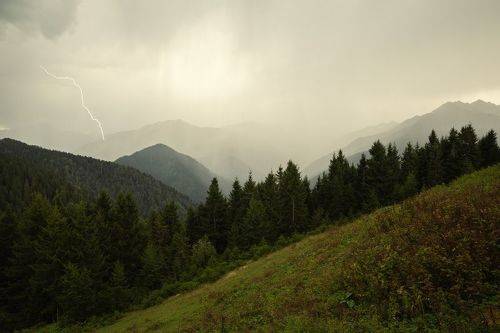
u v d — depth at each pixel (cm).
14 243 4644
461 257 962
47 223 4569
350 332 868
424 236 1221
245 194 7169
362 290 1095
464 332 736
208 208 6769
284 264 2306
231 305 1861
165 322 2295
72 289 3522
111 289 3788
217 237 6650
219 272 3841
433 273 983
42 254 4228
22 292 4338
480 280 903
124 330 2634
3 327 3988
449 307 852
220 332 1350
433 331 782
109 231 5259
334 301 1127
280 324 1080
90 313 3553
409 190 5503
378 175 6419
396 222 1622
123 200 5703
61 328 3416
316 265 1781
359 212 5772
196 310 2241
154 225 6750
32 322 4150
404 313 901
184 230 6550
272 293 1662
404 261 1082
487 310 807
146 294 4197
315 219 5844
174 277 4519
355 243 1688
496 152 6575
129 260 5325
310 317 1050
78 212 4944
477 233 1074
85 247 4278
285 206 6125
